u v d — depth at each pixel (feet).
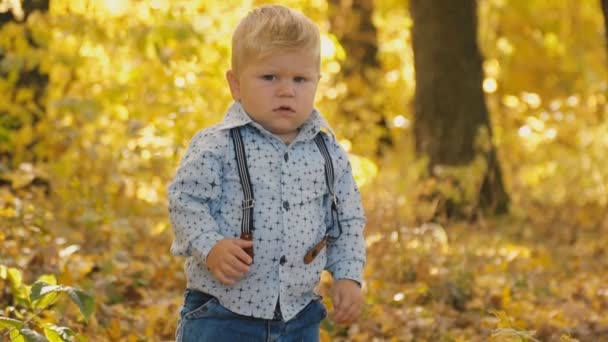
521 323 24.02
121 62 37.27
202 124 34.50
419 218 33.65
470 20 47.06
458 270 29.17
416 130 47.91
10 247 25.48
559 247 40.45
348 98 65.26
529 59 80.74
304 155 15.90
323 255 16.05
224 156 15.51
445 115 46.75
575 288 30.37
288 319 15.58
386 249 29.71
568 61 78.79
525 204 51.13
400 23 75.61
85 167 34.60
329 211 16.26
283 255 15.43
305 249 15.66
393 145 67.15
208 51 36.01
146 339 22.40
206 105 35.55
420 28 47.44
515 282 30.25
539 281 31.27
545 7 78.64
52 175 33.42
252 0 40.83
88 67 37.52
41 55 34.12
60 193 31.42
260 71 15.65
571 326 24.81
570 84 80.89
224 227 15.38
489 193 46.14
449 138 46.65
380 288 27.37
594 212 48.14
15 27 34.17
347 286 16.06
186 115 34.19
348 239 16.34
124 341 21.79
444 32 46.73
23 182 30.91
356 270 16.17
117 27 35.06
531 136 61.62
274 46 15.53
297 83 15.72
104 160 35.01
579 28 79.56
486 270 31.30
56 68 34.94
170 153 34.01
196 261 15.72
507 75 80.43
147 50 34.55
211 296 15.67
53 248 24.86
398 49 74.38
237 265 14.76
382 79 67.97
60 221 30.55
